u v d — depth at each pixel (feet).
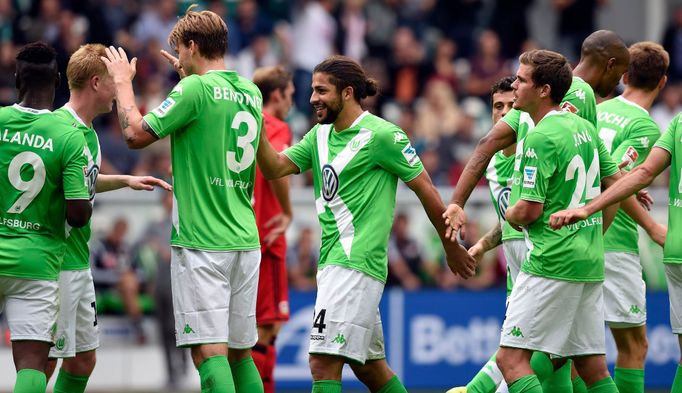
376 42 188.75
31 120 76.43
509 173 87.81
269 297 99.66
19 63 77.30
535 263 77.87
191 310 77.92
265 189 100.22
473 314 138.92
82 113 80.89
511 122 82.58
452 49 189.98
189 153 77.92
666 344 138.00
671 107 185.06
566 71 77.97
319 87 80.18
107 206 134.00
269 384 100.42
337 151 80.94
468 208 139.03
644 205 93.61
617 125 93.76
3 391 133.69
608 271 92.99
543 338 78.28
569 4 198.90
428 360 138.21
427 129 176.45
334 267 79.82
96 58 80.48
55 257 77.61
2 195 76.48
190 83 77.05
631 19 214.48
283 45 180.96
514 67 191.01
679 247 83.25
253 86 81.56
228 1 182.91
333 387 79.56
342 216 80.48
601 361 81.51
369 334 80.43
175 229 78.59
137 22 178.09
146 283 134.92
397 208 140.05
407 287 139.44
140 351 135.54
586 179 78.95
